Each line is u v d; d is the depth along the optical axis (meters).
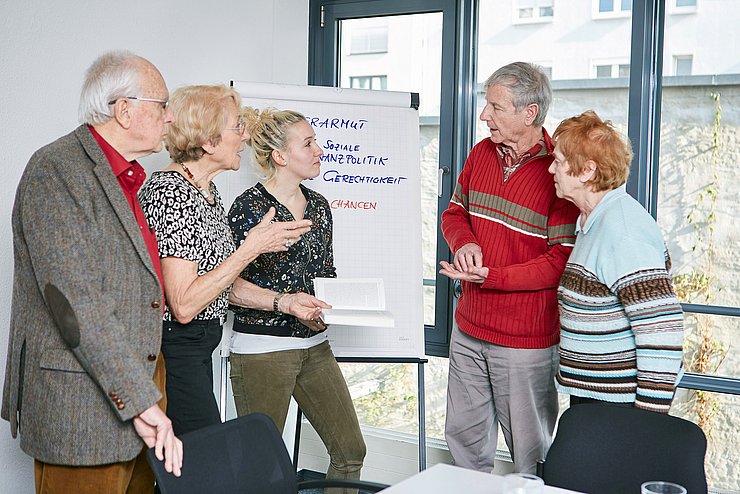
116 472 1.91
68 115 2.67
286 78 3.68
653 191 3.10
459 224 2.83
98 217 1.83
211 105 2.23
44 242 1.77
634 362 2.14
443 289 3.53
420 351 3.10
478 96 3.45
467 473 1.82
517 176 2.65
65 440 1.84
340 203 3.09
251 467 1.89
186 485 1.76
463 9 3.41
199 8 3.17
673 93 3.04
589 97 3.20
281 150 2.64
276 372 2.68
